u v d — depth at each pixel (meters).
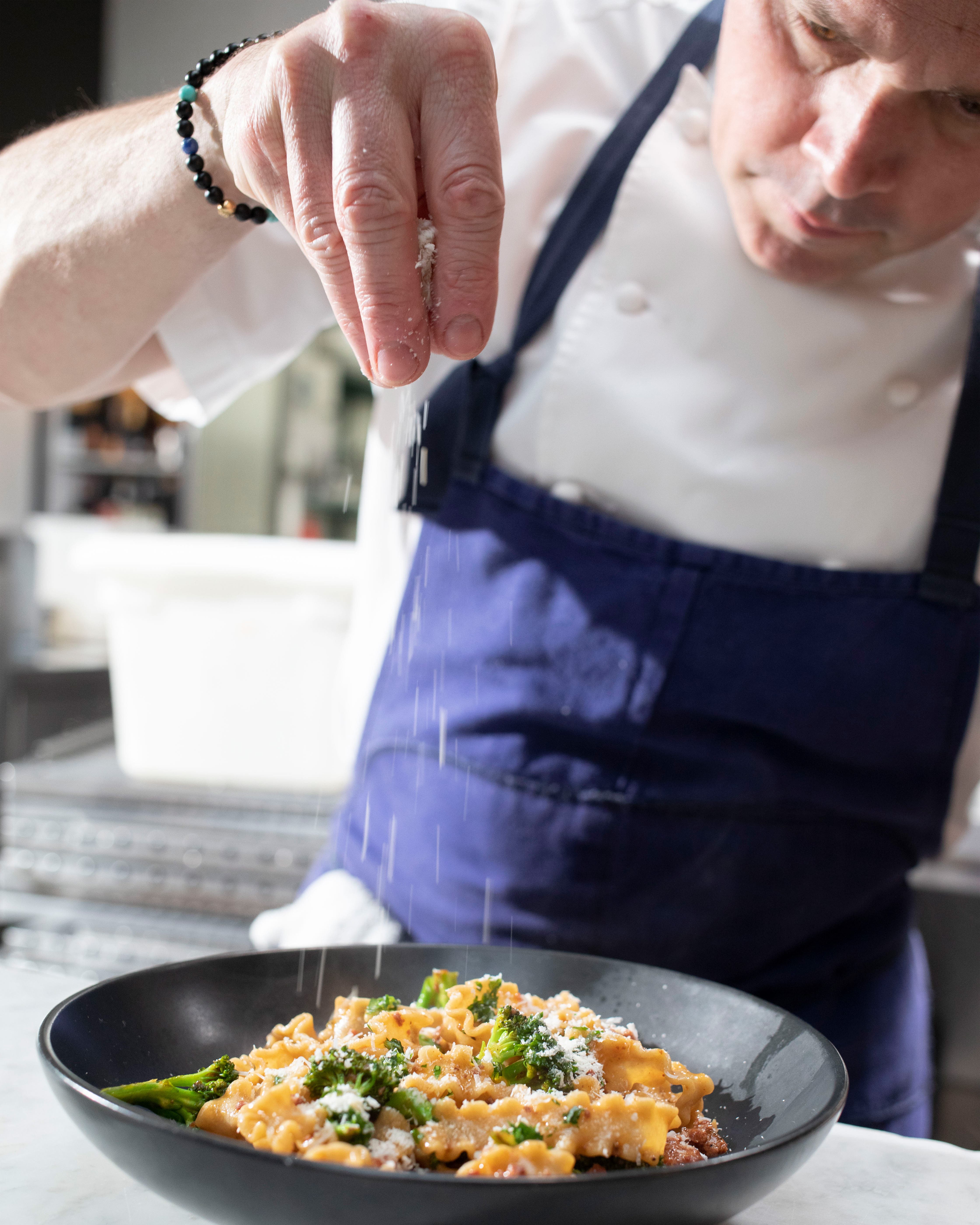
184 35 3.34
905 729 1.05
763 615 1.03
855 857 1.06
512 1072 0.62
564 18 1.14
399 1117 0.55
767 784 1.03
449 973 0.75
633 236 1.08
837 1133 0.74
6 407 1.15
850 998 1.07
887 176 0.81
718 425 1.07
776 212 0.92
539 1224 0.45
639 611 1.04
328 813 1.86
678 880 1.03
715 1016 0.71
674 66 1.10
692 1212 0.47
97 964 1.71
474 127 0.62
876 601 1.03
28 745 2.79
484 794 1.04
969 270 1.07
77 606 3.59
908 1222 0.62
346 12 0.62
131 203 0.93
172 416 1.32
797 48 0.83
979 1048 1.71
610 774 1.03
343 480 5.47
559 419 1.10
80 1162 0.65
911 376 1.06
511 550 1.08
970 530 1.03
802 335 1.04
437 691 1.10
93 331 1.02
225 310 1.17
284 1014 0.73
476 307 0.63
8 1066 0.78
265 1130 0.53
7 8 3.31
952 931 1.71
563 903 1.03
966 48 0.70
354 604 1.34
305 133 0.64
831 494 1.05
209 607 1.84
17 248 0.99
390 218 0.60
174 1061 0.66
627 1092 0.62
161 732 1.90
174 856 1.77
